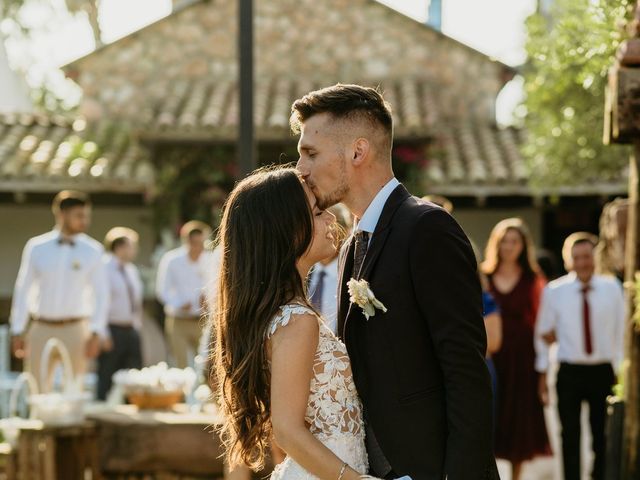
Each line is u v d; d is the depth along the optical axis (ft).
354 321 9.37
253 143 20.68
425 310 8.93
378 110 9.67
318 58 47.98
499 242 22.11
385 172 9.73
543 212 44.42
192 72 47.78
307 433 8.80
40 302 25.49
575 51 15.40
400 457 9.13
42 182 41.81
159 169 43.04
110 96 47.50
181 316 32.32
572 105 28.60
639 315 13.33
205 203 43.65
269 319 9.04
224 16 47.67
